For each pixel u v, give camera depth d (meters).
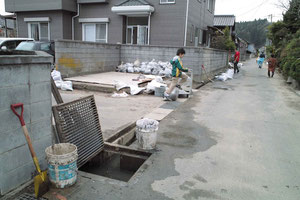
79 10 16.86
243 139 4.89
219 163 3.83
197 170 3.58
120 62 13.73
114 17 16.06
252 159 4.01
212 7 21.61
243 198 2.94
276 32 24.38
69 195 2.82
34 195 2.76
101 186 3.05
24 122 2.83
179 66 7.64
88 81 9.39
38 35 17.73
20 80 2.77
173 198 2.88
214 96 9.34
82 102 3.81
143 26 15.95
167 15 15.03
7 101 2.64
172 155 4.04
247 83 13.40
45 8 16.27
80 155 3.58
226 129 5.47
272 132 5.35
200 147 4.43
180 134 5.07
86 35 17.19
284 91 10.89
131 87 8.65
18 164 2.84
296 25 22.89
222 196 2.96
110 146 4.18
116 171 4.05
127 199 2.82
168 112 6.64
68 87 8.73
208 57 13.80
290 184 3.29
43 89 3.08
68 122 3.50
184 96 8.92
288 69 13.19
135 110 6.66
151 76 11.41
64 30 16.67
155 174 3.41
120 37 16.12
